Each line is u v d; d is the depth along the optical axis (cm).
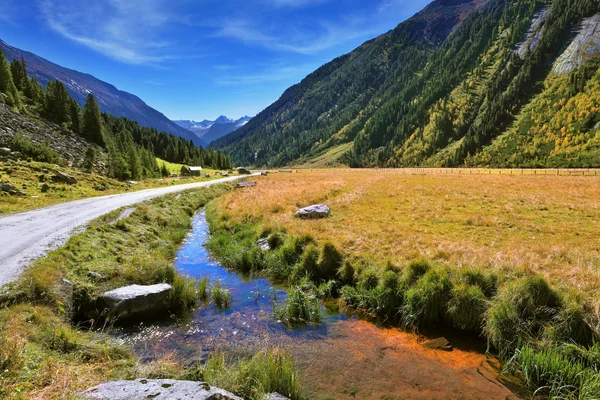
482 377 738
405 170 11662
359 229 1897
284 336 916
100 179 4172
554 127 15688
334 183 4809
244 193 3988
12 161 3531
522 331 832
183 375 649
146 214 2300
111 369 665
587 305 837
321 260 1387
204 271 1533
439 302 1002
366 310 1109
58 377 552
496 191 3569
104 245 1534
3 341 607
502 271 1121
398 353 836
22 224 1786
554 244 1551
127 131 14900
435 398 659
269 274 1470
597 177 5628
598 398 629
